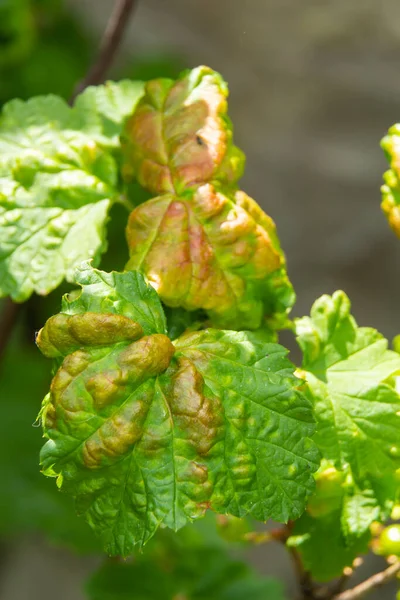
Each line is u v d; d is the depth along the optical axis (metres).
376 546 0.52
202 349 0.46
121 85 0.54
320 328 0.49
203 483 0.45
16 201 0.51
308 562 0.51
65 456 0.45
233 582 0.67
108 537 0.45
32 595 1.27
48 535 0.81
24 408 0.91
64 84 1.04
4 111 0.53
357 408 0.48
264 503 0.46
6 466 0.86
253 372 0.46
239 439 0.46
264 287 0.49
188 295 0.48
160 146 0.50
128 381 0.45
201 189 0.49
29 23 0.94
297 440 0.46
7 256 0.51
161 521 0.45
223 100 0.50
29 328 0.95
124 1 0.61
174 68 1.13
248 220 0.48
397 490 0.48
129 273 0.46
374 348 0.49
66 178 0.52
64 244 0.51
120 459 0.45
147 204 0.49
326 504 0.48
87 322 0.45
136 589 0.65
